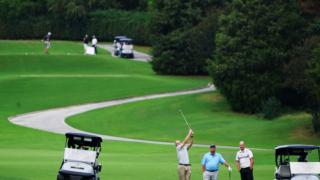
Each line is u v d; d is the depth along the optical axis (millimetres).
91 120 172000
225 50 182500
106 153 117375
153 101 195000
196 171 87750
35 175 75750
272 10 179500
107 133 156250
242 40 180125
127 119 173375
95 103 197125
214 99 195750
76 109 188500
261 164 103250
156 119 173500
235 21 181500
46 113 182750
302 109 177500
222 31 185625
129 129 162125
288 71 164000
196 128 161250
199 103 191125
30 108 189875
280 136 148750
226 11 199250
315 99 148250
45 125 163500
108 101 199250
